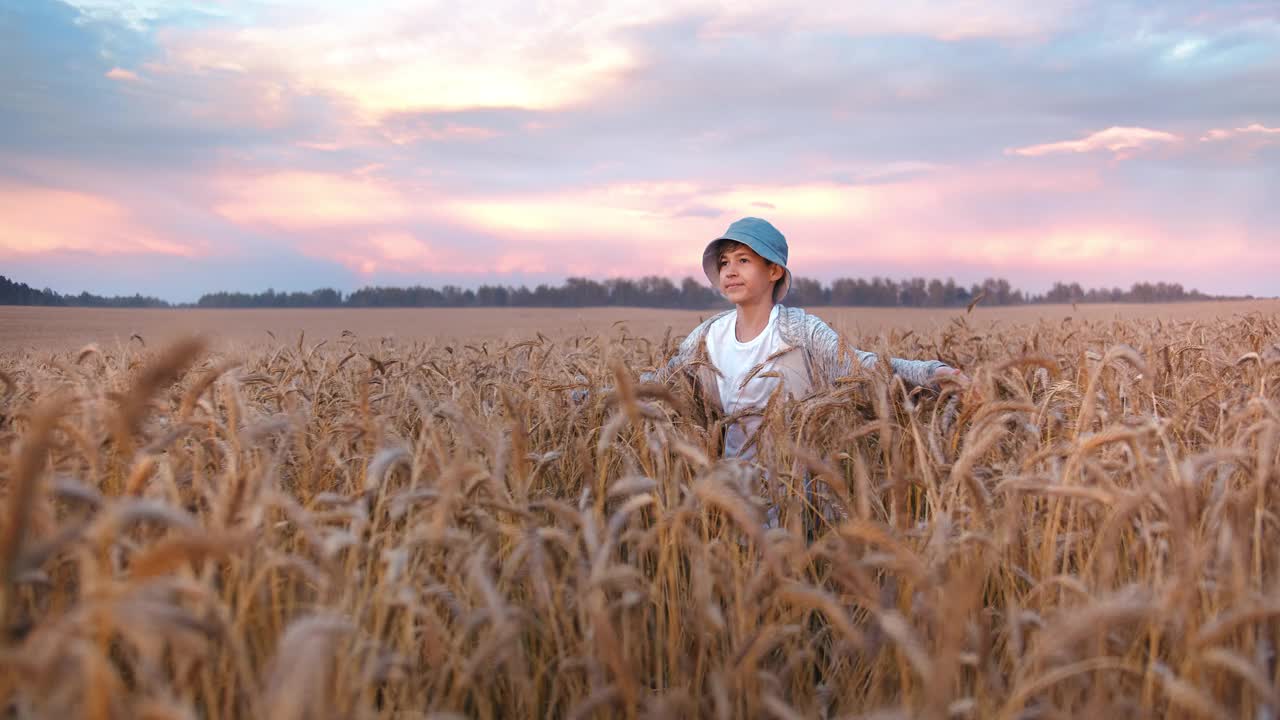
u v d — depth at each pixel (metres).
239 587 1.82
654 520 2.84
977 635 1.83
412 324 32.78
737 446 3.94
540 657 2.08
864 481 2.21
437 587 1.99
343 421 2.76
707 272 4.20
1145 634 1.98
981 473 2.69
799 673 2.25
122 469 2.31
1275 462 2.27
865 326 7.51
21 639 1.50
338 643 1.78
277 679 1.30
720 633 2.22
